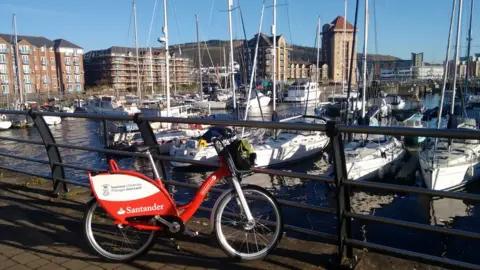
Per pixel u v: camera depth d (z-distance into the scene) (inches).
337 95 2571.4
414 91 3543.3
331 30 3969.0
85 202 216.4
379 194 714.8
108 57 4591.5
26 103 2618.1
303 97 2787.9
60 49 4315.9
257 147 889.5
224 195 140.9
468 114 1558.8
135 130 1044.5
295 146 949.8
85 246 161.3
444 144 826.8
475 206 647.1
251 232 154.9
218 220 140.5
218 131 951.0
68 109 2598.4
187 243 159.5
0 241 167.6
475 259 470.6
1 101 2849.4
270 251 142.3
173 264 143.8
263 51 3321.9
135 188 138.9
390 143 900.6
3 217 195.8
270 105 2738.7
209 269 139.2
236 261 143.4
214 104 2352.4
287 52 4124.0
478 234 110.4
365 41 1131.3
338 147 129.7
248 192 142.5
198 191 142.7
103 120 197.0
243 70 1675.7
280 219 143.2
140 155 164.1
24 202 218.7
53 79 4288.9
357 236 532.1
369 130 118.5
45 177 236.2
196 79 4335.6
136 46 2202.3
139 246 155.2
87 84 4933.6
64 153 1182.9
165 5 1264.8
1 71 3646.7
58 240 167.6
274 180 775.1
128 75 4690.0
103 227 175.0
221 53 2962.6
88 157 1122.0
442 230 116.5
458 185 745.0
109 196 137.3
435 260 119.8
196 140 995.3
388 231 543.2
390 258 142.6
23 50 3885.3
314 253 148.0
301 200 663.1
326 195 680.4
